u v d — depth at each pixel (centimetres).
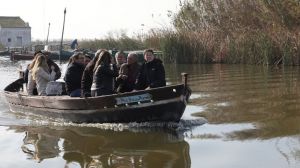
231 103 1153
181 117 998
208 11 2995
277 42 2256
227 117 987
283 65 2202
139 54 2583
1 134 930
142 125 961
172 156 729
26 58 3994
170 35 2770
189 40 2705
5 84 1936
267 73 1852
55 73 1288
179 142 811
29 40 8219
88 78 1044
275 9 2628
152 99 930
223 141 798
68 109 1033
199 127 913
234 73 1916
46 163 720
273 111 1023
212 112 1050
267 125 893
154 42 3014
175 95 919
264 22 2691
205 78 1764
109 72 999
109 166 692
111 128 959
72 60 1107
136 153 755
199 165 678
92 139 864
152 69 992
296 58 2178
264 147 747
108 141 842
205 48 2642
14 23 8206
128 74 1056
